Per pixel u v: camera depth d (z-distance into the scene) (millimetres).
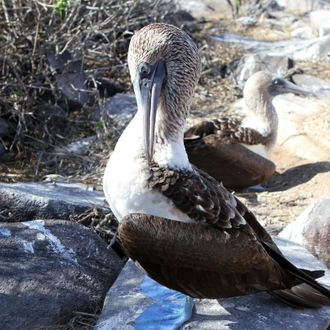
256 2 2582
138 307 838
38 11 1493
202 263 737
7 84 1459
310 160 1432
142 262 745
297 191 1318
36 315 850
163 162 757
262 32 2330
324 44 2059
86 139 1493
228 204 782
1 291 854
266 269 762
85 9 1755
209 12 2557
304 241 1026
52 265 912
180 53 758
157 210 747
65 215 1042
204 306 835
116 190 759
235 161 1313
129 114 1607
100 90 1743
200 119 1638
